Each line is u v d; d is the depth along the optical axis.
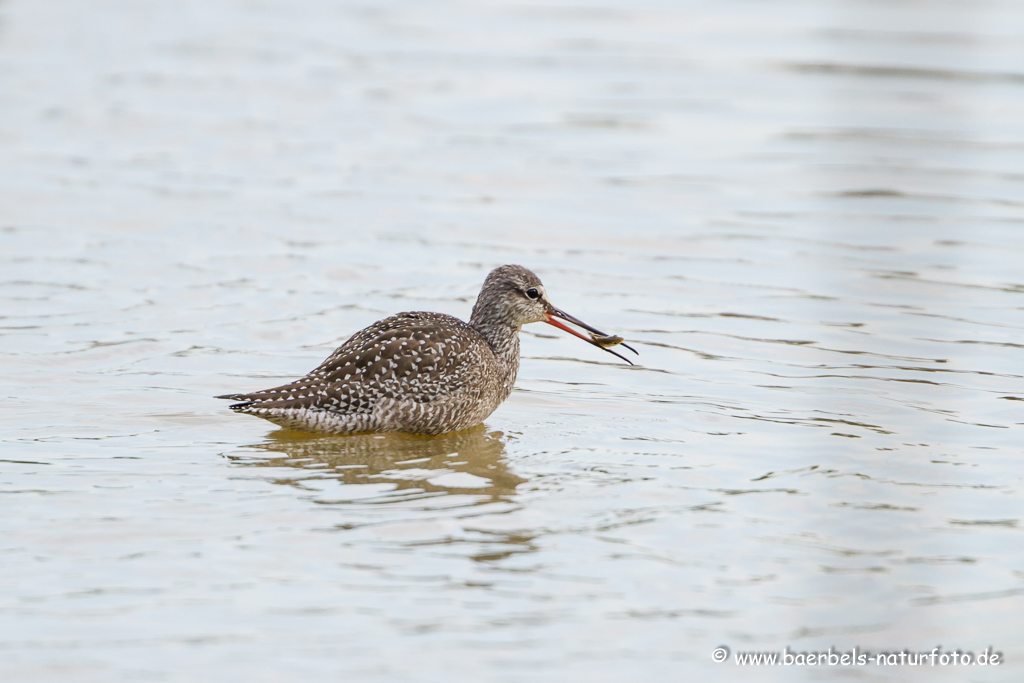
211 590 9.10
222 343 15.18
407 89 28.14
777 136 25.59
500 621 8.77
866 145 24.95
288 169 22.70
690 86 29.03
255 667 8.12
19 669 8.02
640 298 17.33
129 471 11.38
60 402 13.13
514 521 10.42
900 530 10.29
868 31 33.94
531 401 13.91
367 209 20.80
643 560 9.73
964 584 9.38
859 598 9.15
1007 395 13.77
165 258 18.16
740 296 17.36
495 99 27.69
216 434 12.54
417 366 12.59
